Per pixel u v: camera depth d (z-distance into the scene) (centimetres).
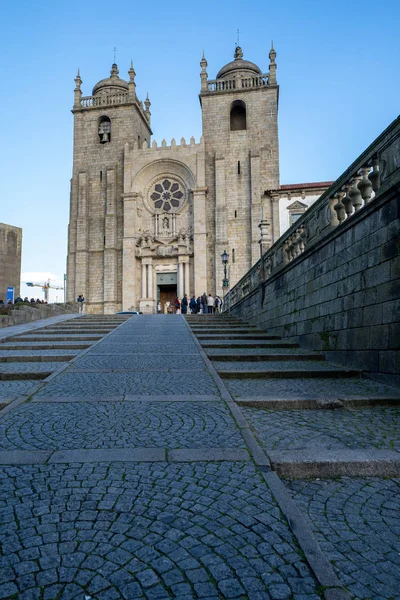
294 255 1373
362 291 870
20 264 4522
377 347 805
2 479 360
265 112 4331
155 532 283
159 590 229
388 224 764
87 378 786
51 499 326
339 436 495
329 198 1051
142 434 476
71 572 241
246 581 238
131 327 1800
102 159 4550
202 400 628
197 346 1227
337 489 376
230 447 438
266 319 1695
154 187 4453
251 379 844
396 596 236
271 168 4216
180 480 362
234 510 313
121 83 4856
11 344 1283
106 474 372
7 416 543
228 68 4700
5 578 236
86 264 4344
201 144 4316
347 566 262
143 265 4266
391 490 374
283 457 414
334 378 851
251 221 4094
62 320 2136
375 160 816
